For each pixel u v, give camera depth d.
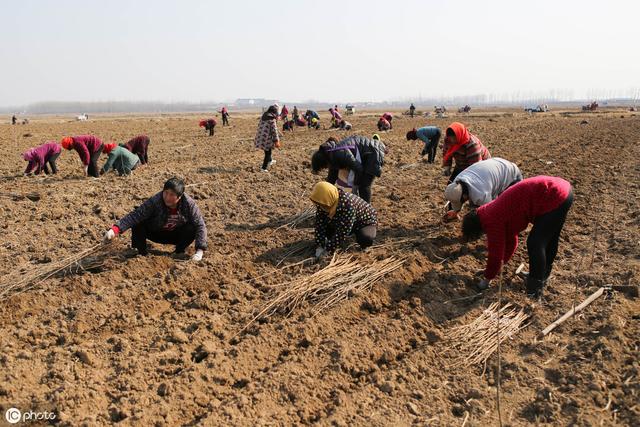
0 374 4.16
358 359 4.53
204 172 11.92
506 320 5.07
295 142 20.28
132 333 4.89
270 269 6.25
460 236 7.22
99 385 4.10
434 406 3.95
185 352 4.57
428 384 4.23
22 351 4.43
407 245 6.83
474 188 6.25
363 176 7.34
